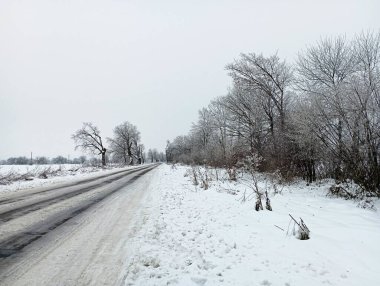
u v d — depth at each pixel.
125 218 9.66
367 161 14.43
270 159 22.77
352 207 11.94
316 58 22.39
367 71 15.81
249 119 29.11
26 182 21.91
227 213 10.37
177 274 5.44
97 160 80.38
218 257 6.27
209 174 23.34
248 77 27.97
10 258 5.99
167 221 9.23
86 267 5.65
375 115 14.16
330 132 15.96
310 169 21.42
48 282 5.02
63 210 10.80
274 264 5.90
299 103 19.67
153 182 22.06
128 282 5.09
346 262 5.97
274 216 9.82
